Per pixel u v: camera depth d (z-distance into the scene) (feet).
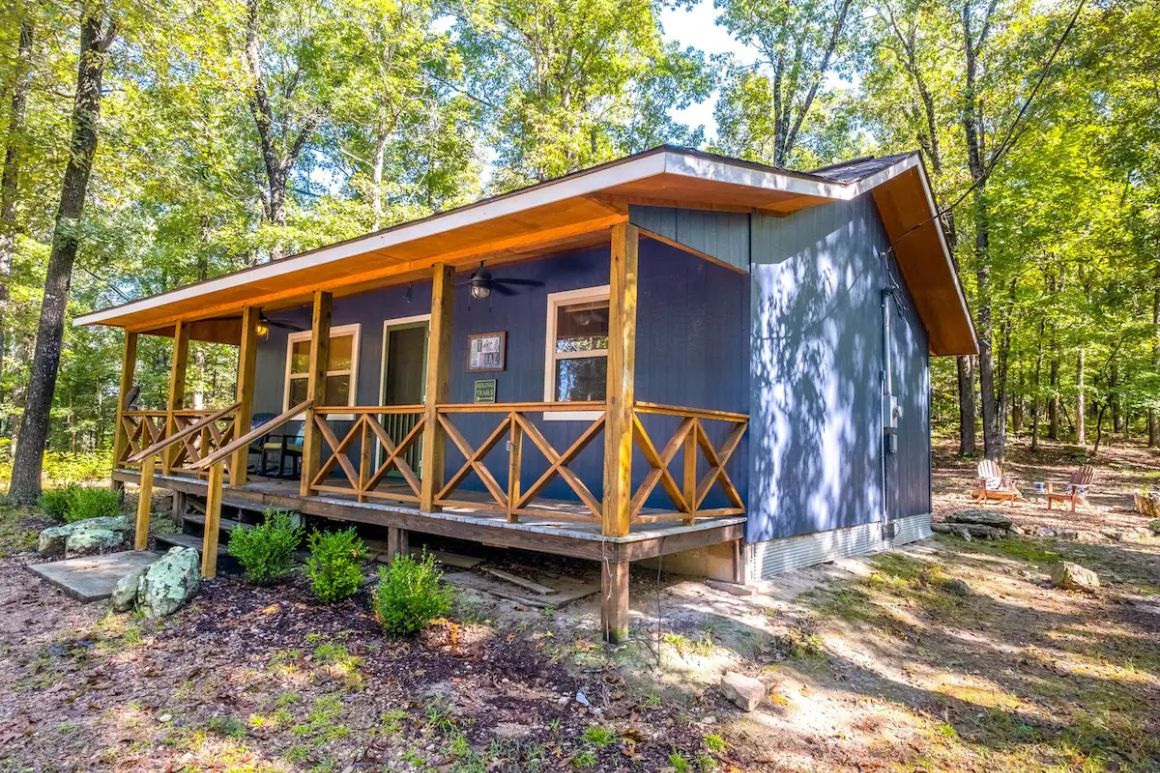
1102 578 20.12
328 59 51.52
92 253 43.75
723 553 16.69
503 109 64.18
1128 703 11.58
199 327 30.30
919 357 28.55
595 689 10.80
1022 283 50.08
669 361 18.65
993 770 9.34
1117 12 30.78
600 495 19.26
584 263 20.29
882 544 23.70
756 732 9.97
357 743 9.17
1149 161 34.30
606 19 57.88
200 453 24.17
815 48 59.52
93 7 27.81
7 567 18.83
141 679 11.21
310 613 14.16
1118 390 50.03
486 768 8.65
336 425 27.53
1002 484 37.40
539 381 21.26
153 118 34.35
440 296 16.84
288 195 57.41
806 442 19.24
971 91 44.01
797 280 19.08
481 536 14.97
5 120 29.25
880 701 11.45
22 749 8.96
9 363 52.70
